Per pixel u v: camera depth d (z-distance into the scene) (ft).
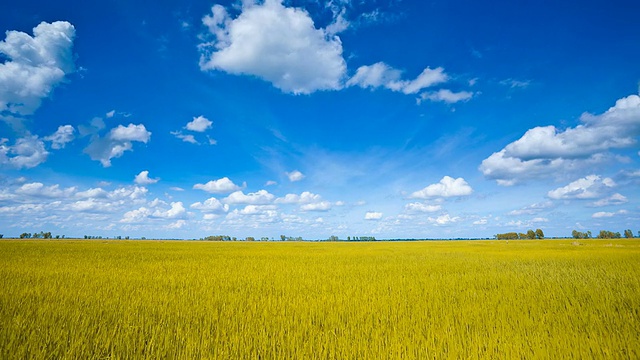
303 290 28.78
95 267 45.80
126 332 15.51
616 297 24.68
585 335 15.52
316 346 14.57
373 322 18.76
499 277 37.27
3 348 13.05
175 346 14.11
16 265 46.09
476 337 15.07
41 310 18.63
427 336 15.62
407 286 30.86
